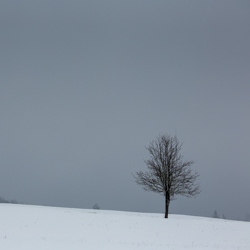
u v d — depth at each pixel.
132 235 26.80
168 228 30.89
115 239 24.86
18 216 31.67
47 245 19.64
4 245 19.39
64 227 28.11
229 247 23.42
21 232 25.38
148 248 19.75
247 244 25.69
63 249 18.45
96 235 25.94
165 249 19.55
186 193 39.88
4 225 27.52
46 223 29.25
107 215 36.16
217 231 31.17
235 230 32.38
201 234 29.25
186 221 36.03
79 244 20.44
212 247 22.66
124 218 34.62
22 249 18.20
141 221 33.59
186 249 19.86
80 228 28.11
